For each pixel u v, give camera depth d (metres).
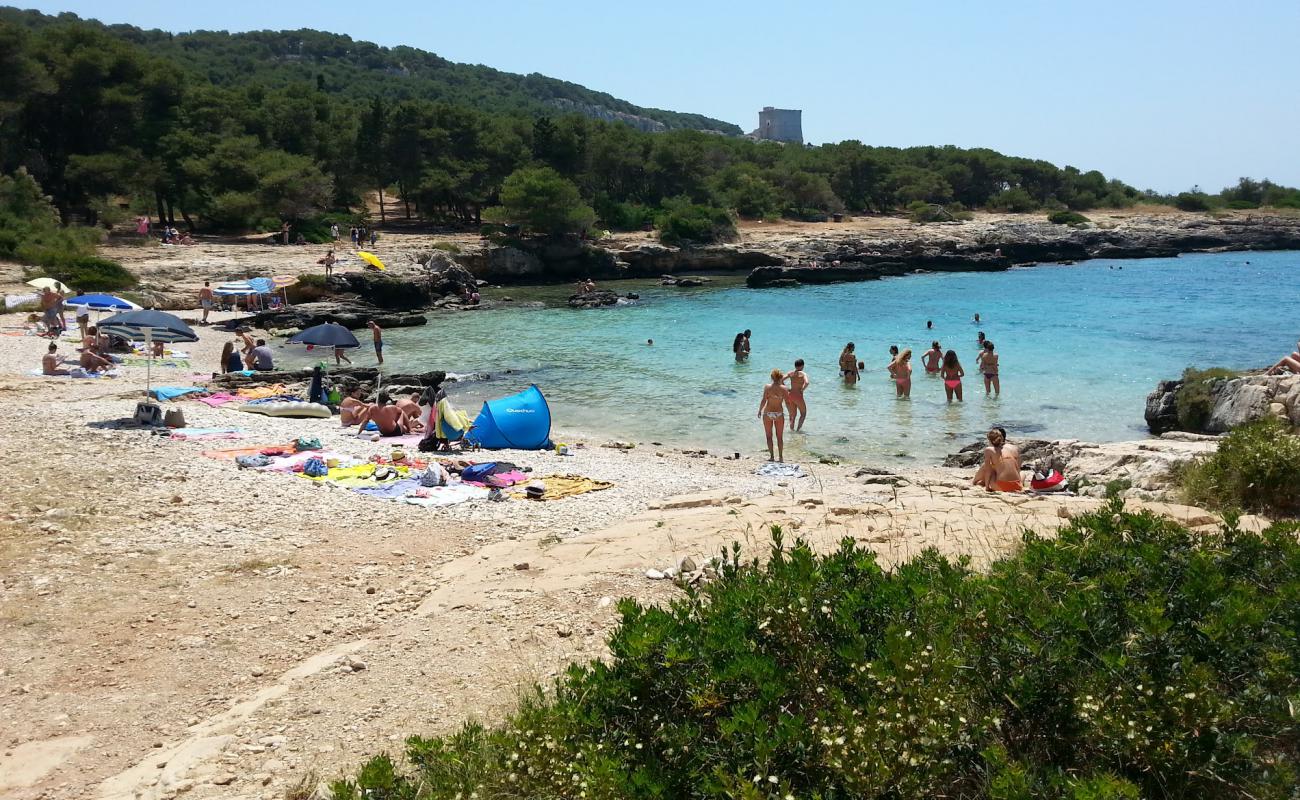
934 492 13.36
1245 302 49.75
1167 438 16.69
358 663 7.62
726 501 12.72
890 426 21.22
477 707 6.84
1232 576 5.66
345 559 10.39
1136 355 31.00
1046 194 124.00
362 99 128.38
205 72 144.12
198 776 6.03
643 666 4.91
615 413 23.05
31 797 5.92
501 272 65.44
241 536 11.10
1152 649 4.71
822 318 43.50
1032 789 4.18
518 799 4.78
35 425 16.78
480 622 8.45
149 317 18.41
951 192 112.00
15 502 11.96
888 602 5.28
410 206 89.44
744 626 5.08
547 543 10.81
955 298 53.59
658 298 54.66
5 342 28.70
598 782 4.37
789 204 98.69
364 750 6.32
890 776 4.16
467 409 23.55
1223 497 11.16
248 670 7.77
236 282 42.34
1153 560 5.55
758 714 4.49
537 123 83.69
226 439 16.66
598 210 81.56
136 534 11.01
